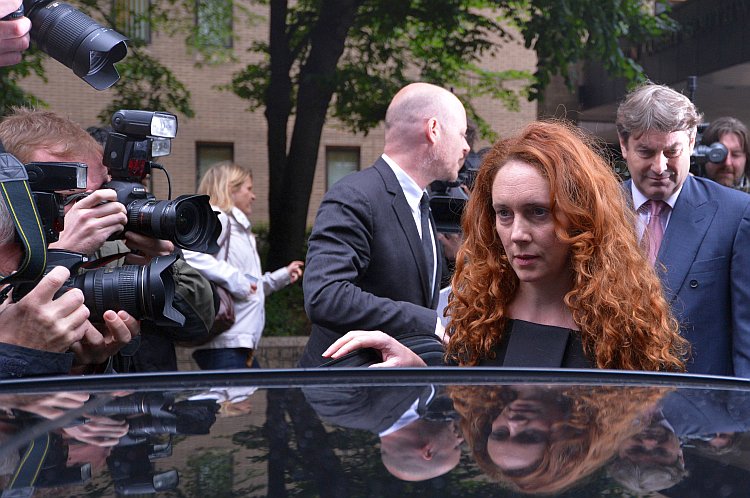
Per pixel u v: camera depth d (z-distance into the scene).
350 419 0.69
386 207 2.96
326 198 2.95
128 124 2.32
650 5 12.76
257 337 4.99
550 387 0.82
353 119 12.71
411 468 0.56
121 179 2.34
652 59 13.93
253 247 5.18
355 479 0.54
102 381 0.84
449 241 3.42
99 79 2.31
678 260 2.72
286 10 11.81
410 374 0.88
